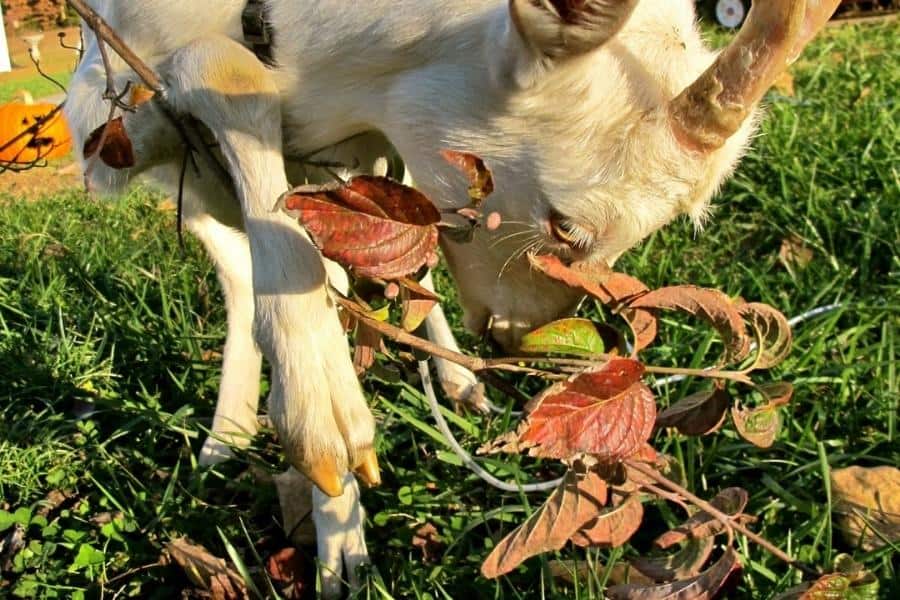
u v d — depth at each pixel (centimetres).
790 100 239
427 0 96
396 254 82
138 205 214
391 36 97
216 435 124
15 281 165
